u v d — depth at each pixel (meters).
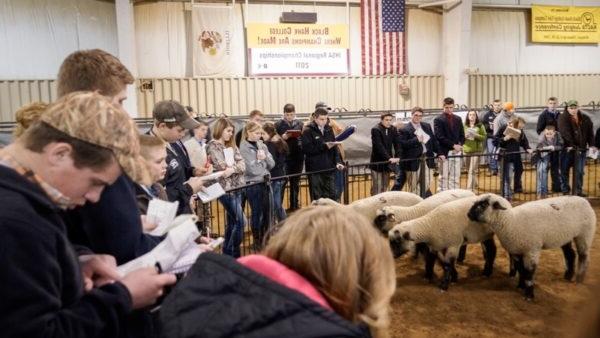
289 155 8.88
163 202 2.35
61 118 1.46
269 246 1.43
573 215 5.54
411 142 8.80
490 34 17.03
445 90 16.61
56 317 1.42
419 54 16.27
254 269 1.34
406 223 5.67
